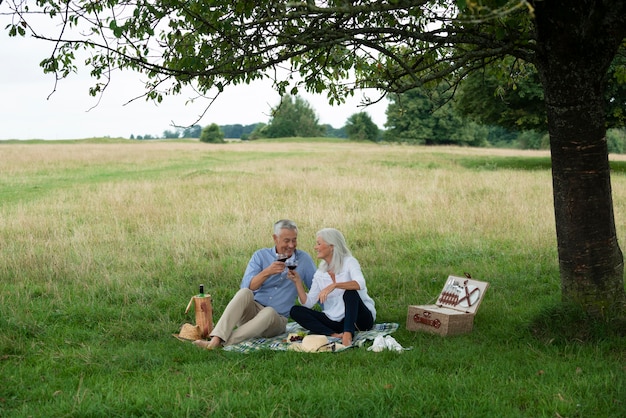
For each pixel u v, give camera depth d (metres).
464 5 4.04
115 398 5.06
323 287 7.15
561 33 6.47
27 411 4.89
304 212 16.50
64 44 6.69
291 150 61.16
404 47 8.34
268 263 7.36
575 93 6.62
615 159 45.34
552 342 6.47
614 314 6.68
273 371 5.80
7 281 10.07
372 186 22.50
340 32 6.53
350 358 6.14
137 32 6.77
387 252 12.16
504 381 5.37
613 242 6.83
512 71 9.16
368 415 4.69
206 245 12.69
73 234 14.45
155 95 6.87
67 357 6.38
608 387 5.14
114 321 7.90
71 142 94.88
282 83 7.97
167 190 22.31
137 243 13.25
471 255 11.80
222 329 6.78
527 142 105.94
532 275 10.12
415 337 7.02
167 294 9.18
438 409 4.82
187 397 4.98
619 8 6.31
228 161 42.41
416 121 84.25
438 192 20.62
